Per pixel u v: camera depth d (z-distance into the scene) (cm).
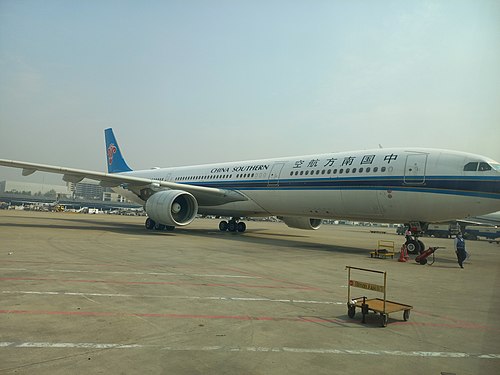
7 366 369
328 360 418
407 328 554
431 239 3712
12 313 541
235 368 387
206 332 496
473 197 1377
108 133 3544
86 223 2988
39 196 11231
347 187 1670
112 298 651
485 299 776
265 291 766
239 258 1254
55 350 414
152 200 2034
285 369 389
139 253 1255
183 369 379
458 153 1465
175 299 665
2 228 2103
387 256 1512
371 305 594
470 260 1590
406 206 1516
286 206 1973
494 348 476
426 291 849
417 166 1492
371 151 1684
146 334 477
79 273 862
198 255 1277
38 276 809
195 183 2536
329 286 847
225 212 2384
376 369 398
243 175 2209
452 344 488
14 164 1802
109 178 2030
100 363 385
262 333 502
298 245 1856
